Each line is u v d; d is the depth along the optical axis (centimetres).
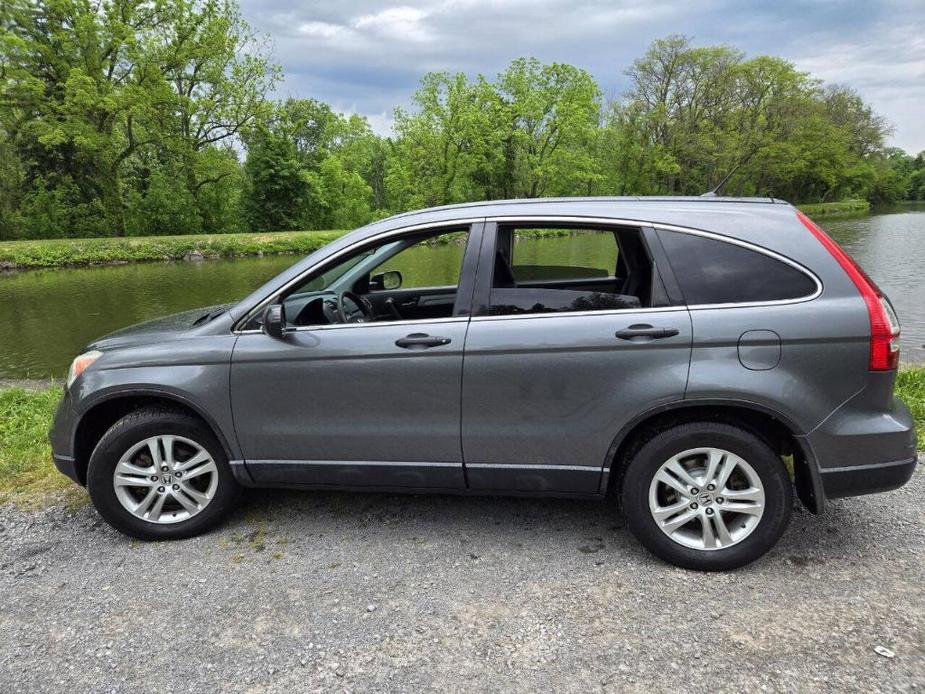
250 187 4797
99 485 324
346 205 5319
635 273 305
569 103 4781
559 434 289
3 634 259
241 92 4159
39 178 3956
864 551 303
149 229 4169
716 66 5184
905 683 217
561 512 354
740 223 282
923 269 1841
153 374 316
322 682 227
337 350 301
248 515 358
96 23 3450
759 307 270
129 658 242
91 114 3625
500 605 269
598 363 279
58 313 1659
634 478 287
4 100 3438
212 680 229
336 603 274
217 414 315
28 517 366
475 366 290
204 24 3806
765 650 236
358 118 6362
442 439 301
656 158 5225
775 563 295
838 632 245
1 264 2933
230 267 2975
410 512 358
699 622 254
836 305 266
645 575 289
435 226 311
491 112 4700
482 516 351
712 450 280
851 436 268
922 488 370
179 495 329
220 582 293
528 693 219
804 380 266
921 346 916
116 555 320
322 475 318
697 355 271
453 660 236
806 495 286
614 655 237
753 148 5209
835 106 6831
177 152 4019
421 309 369
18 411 625
